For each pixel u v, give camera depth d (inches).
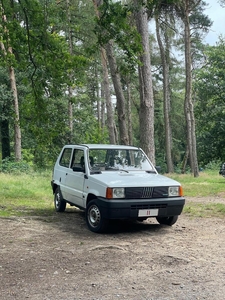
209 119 1280.8
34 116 502.9
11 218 360.2
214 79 1236.5
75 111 1259.8
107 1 368.2
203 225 348.2
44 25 431.5
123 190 291.3
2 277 197.0
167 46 1446.9
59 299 169.2
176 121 1849.2
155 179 315.6
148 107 585.0
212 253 248.8
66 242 272.5
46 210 423.5
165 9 869.8
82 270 209.9
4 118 1024.2
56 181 403.2
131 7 372.8
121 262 225.5
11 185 649.0
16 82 1113.4
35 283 189.0
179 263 225.0
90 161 337.4
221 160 1379.2
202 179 946.7
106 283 189.9
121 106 672.4
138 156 361.4
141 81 587.8
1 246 259.4
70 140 1100.5
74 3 1029.2
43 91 494.3
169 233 309.9
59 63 446.9
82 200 331.6
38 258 231.8
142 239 286.4
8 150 1203.2
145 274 204.4
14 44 441.4
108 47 661.3
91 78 1428.4
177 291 179.8
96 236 294.0
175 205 306.7
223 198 574.9
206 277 200.5
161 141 1980.8
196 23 1199.6
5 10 419.8
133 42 430.0
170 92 1739.7
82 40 1091.9
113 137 908.6
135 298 170.9
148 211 296.7
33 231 308.0
